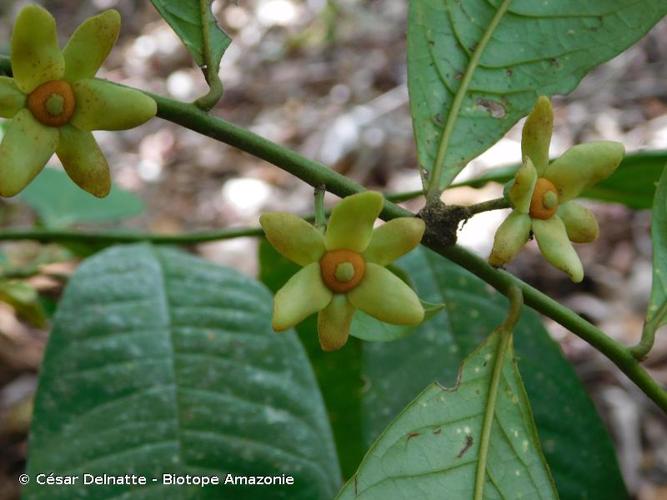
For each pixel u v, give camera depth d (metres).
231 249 0.71
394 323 0.15
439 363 0.27
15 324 0.60
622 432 0.48
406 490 0.15
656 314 0.17
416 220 0.15
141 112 0.15
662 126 0.70
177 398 0.22
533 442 0.16
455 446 0.16
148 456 0.21
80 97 0.15
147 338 0.23
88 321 0.23
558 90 0.18
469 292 0.28
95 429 0.21
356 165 0.77
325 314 0.15
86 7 1.12
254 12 1.09
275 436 0.22
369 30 1.01
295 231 0.15
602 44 0.18
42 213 0.36
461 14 0.18
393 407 0.26
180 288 0.24
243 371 0.23
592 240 0.16
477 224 0.63
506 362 0.16
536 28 0.18
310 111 0.88
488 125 0.18
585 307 0.56
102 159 0.15
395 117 0.82
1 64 0.16
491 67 0.18
